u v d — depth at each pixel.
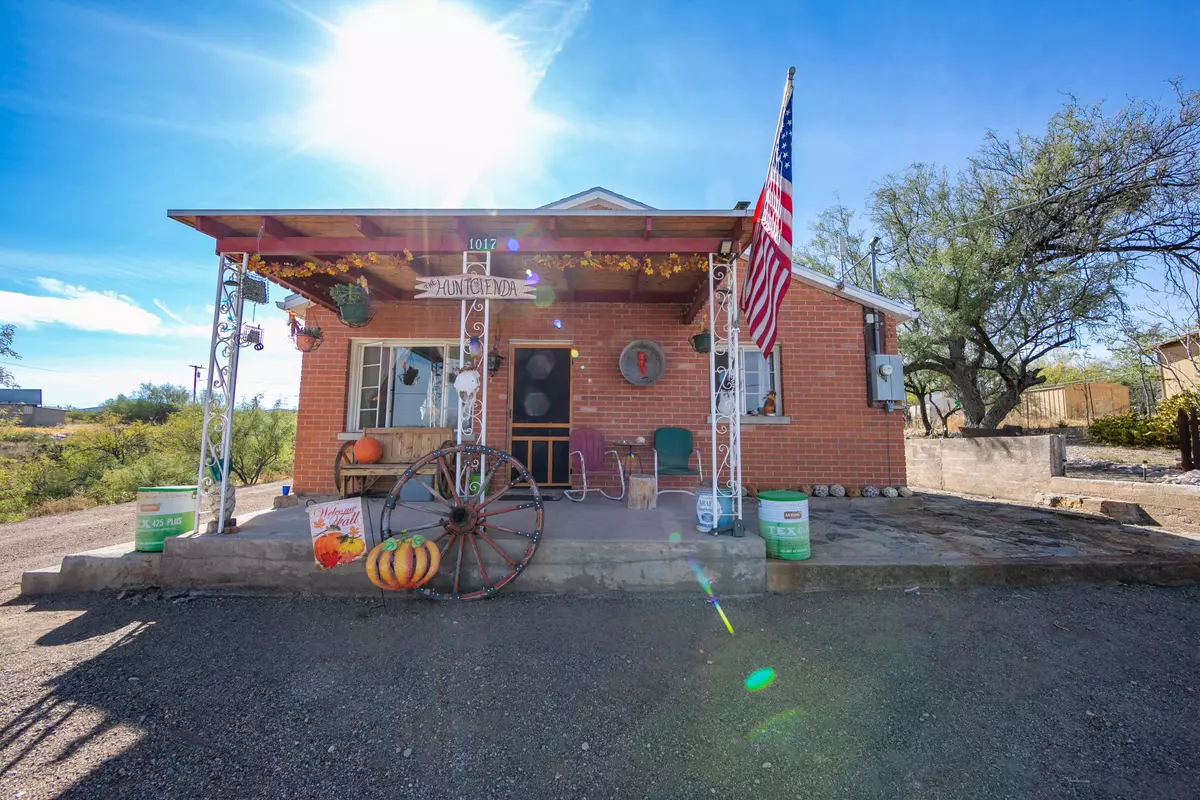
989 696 2.82
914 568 4.36
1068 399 13.66
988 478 8.93
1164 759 2.31
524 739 2.52
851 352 7.16
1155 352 9.89
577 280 6.31
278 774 2.28
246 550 4.39
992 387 12.45
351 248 4.74
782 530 4.43
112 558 4.46
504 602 4.14
